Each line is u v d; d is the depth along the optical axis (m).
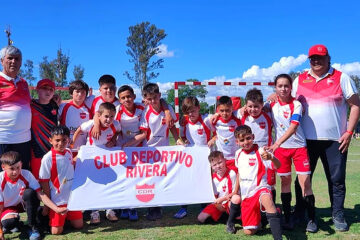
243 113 4.55
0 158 4.13
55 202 4.08
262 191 3.73
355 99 3.99
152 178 4.48
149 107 4.73
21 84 4.35
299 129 4.09
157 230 4.07
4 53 4.14
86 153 4.42
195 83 8.80
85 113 4.76
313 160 4.34
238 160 4.04
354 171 8.64
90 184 4.29
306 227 4.20
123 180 4.41
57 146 4.04
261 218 4.08
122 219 4.59
